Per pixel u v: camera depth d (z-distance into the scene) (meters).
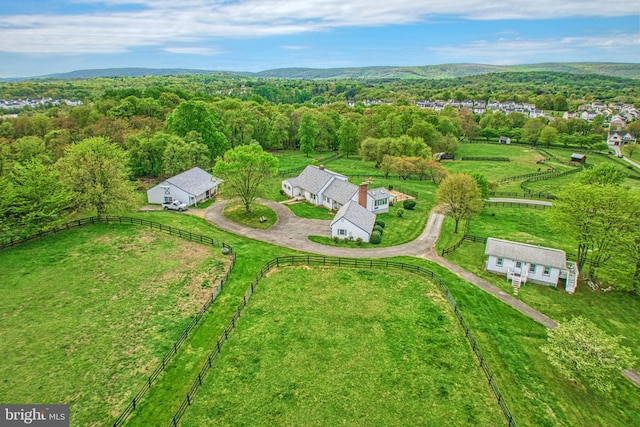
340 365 27.19
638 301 37.56
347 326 31.58
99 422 21.95
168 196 61.00
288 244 47.81
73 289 35.06
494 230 56.12
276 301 34.94
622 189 41.00
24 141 70.69
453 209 53.12
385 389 25.20
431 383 25.84
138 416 22.50
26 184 44.47
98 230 48.34
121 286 36.06
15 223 42.81
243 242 47.72
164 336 29.41
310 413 23.25
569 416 23.95
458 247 48.81
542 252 41.06
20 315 30.95
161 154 74.25
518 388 25.84
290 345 29.05
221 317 32.06
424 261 44.31
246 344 29.02
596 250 41.34
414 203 64.56
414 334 30.83
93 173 49.97
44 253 41.34
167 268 39.91
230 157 56.41
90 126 86.75
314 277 39.56
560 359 26.62
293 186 67.62
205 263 41.44
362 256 45.00
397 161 86.50
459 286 38.75
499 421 23.06
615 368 25.39
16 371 25.33
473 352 29.00
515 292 38.16
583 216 40.41
